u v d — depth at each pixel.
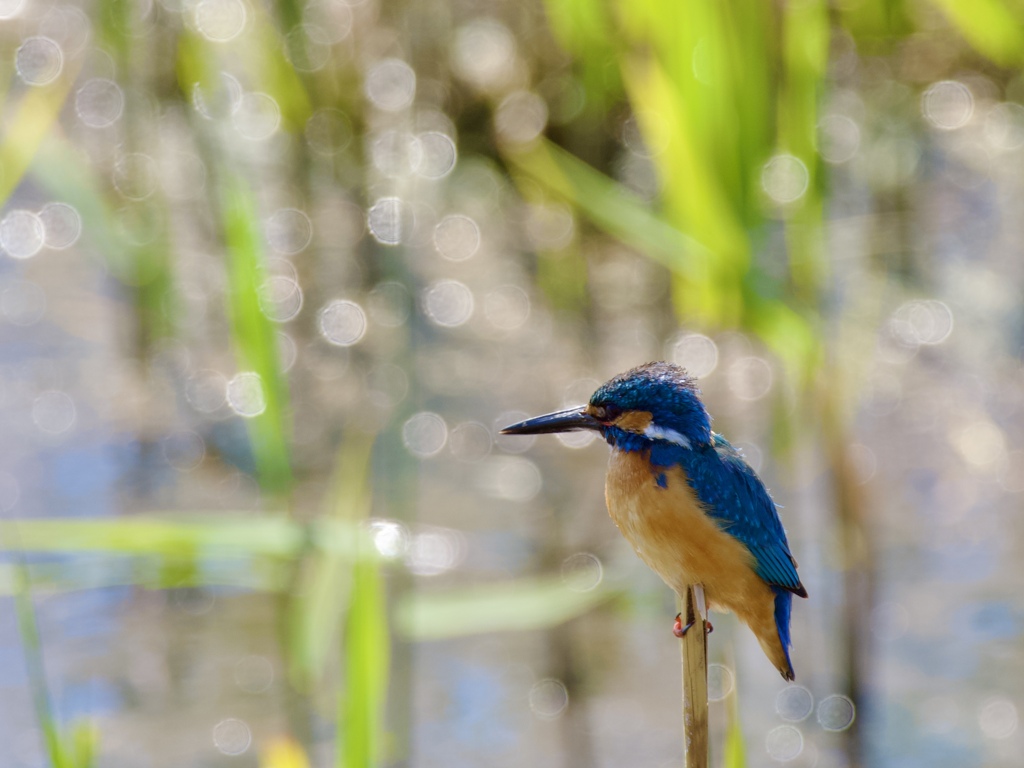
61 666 11.40
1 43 16.12
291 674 10.82
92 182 14.12
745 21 9.10
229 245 8.40
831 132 16.45
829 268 13.48
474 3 16.66
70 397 15.34
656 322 15.70
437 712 10.99
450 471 14.22
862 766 10.54
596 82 14.27
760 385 14.72
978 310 15.94
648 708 10.95
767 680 11.39
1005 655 11.51
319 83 15.63
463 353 15.92
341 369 15.38
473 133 16.80
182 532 8.27
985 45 11.10
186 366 15.72
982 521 13.28
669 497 6.99
